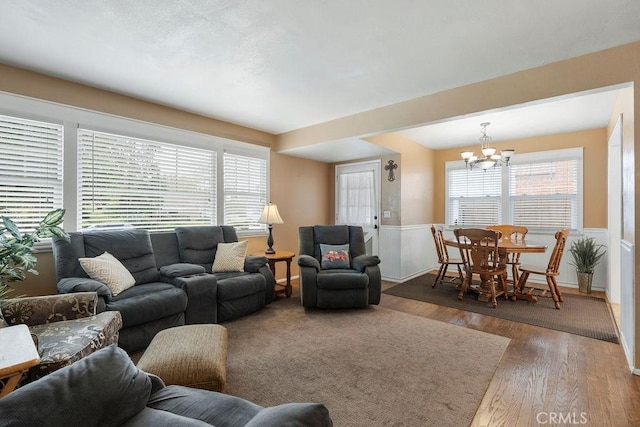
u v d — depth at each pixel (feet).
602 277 14.66
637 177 7.14
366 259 12.32
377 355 7.91
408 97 10.85
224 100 11.22
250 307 10.96
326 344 8.56
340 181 19.30
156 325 8.40
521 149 16.97
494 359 7.71
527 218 16.85
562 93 8.14
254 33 6.98
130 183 11.12
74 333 5.86
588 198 15.11
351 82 9.59
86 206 10.05
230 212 14.32
